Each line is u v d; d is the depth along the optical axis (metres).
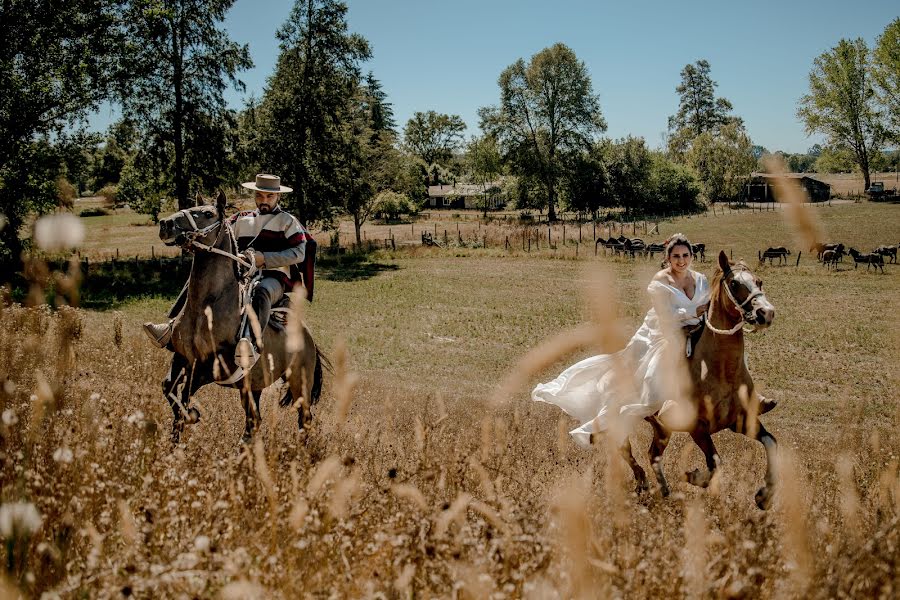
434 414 8.93
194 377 6.82
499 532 3.14
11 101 32.59
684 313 6.48
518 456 5.95
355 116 54.00
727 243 60.53
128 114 40.12
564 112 90.94
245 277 7.10
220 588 2.33
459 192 133.62
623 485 3.30
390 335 25.52
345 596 2.62
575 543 2.20
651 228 72.50
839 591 2.82
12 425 3.51
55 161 33.22
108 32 36.06
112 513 3.09
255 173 49.09
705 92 130.12
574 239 61.78
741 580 2.72
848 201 96.88
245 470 3.81
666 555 3.23
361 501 3.77
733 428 6.34
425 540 2.96
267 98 50.75
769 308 5.77
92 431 3.68
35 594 2.53
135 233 79.06
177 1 40.28
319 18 50.12
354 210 56.34
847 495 3.54
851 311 31.20
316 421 6.25
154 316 27.36
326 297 34.59
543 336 25.77
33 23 33.03
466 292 36.53
